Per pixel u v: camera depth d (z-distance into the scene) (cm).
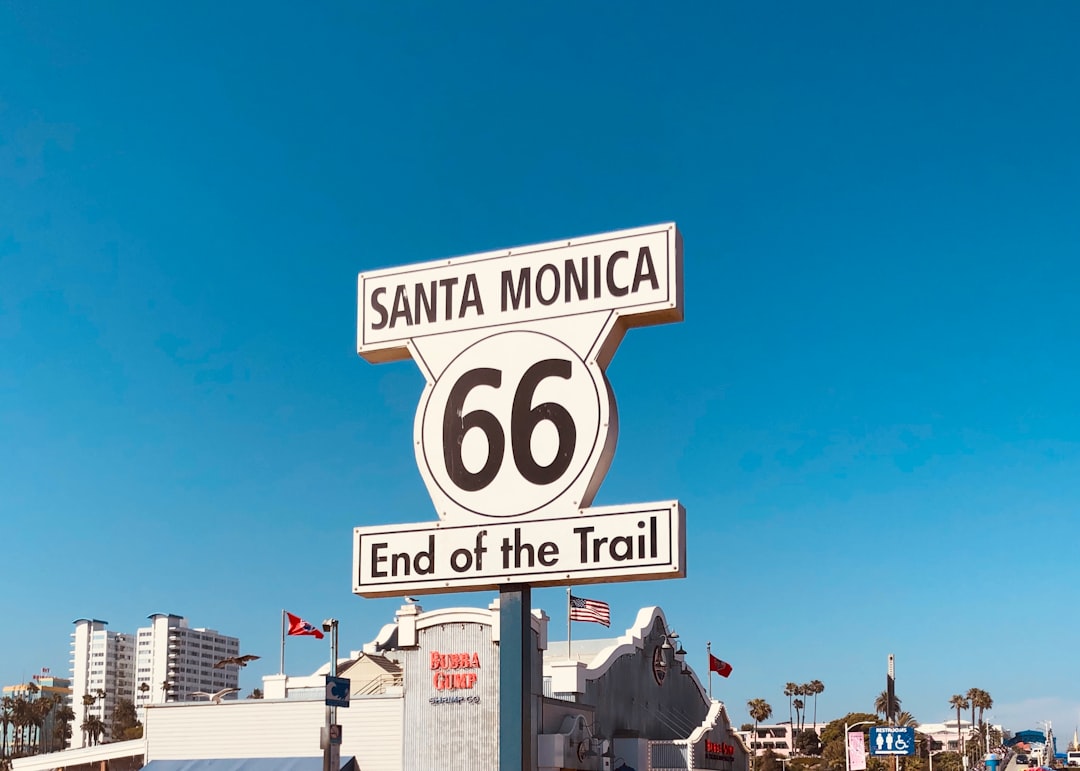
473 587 1647
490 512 1633
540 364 1658
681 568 1537
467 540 1634
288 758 5241
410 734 5009
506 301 1694
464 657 4994
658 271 1634
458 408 1678
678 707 7150
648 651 6669
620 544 1563
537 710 4903
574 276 1670
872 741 4712
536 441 1633
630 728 6241
